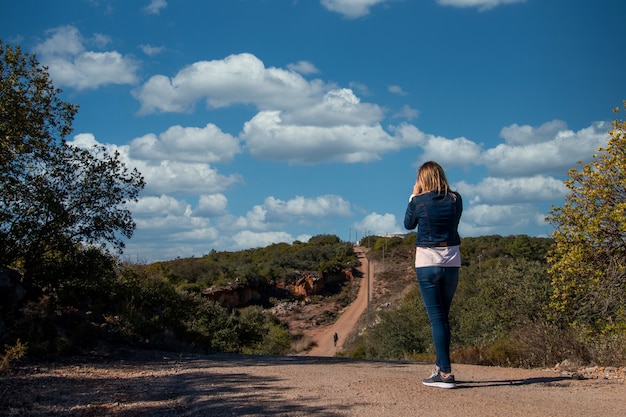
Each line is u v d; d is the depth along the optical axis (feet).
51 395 17.63
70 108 35.53
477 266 122.21
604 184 35.35
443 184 18.34
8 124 32.48
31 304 27.30
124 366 24.94
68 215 34.91
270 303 188.03
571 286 36.70
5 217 32.53
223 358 30.66
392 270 231.91
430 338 84.69
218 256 236.84
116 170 36.37
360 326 162.50
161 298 40.73
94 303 35.27
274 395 17.06
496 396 17.15
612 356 28.07
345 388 18.29
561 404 16.08
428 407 15.31
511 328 58.03
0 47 33.53
